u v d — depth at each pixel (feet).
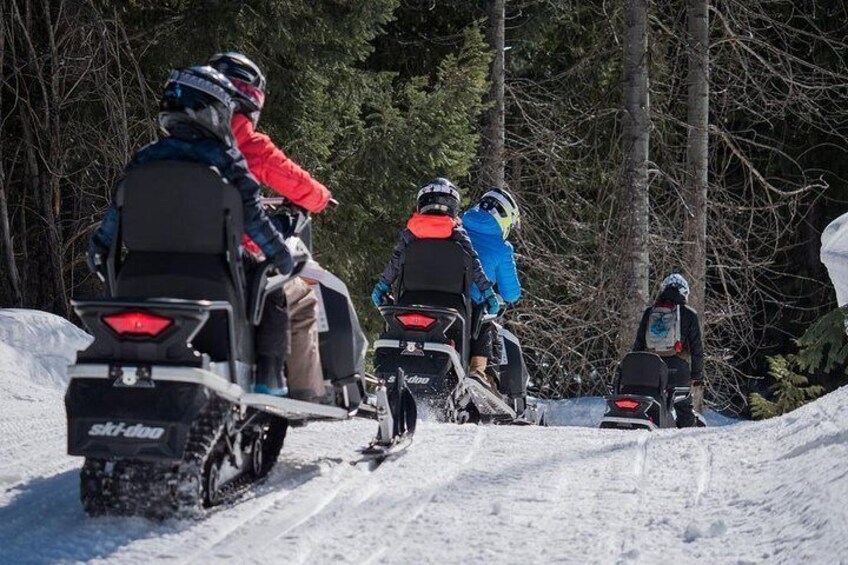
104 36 103.55
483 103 137.90
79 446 31.53
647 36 123.34
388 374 64.69
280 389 36.47
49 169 105.29
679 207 129.39
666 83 138.51
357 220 119.34
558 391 145.07
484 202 72.13
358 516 34.27
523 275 144.36
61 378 67.00
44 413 55.72
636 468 41.86
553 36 156.35
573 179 145.28
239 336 34.63
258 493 36.73
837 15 149.79
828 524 30.14
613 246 123.65
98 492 32.78
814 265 160.56
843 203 156.46
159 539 31.37
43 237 112.16
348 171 119.75
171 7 111.45
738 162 158.40
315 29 109.81
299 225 39.04
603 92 149.79
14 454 44.39
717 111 148.87
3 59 107.34
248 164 37.63
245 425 35.91
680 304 84.23
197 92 34.30
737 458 42.27
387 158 118.93
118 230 34.30
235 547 30.78
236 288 34.30
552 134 133.39
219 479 35.37
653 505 35.91
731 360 161.17
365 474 40.50
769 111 133.08
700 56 124.47
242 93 37.27
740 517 33.65
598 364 145.18
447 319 64.49
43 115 110.83
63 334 70.74
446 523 33.60
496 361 71.41
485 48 135.13
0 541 31.42
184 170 33.50
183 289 33.81
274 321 36.40
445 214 67.15
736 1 132.77
